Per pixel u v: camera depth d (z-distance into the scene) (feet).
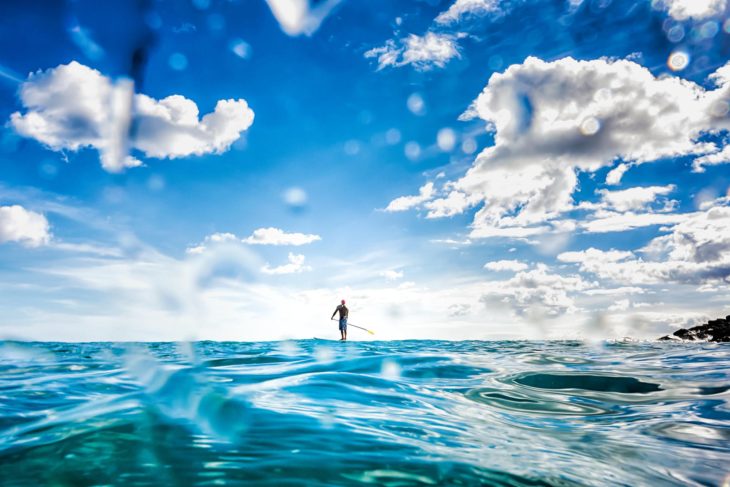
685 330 41.96
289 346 28.12
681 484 4.55
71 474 4.25
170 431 5.57
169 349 24.18
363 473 4.44
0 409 7.00
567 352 20.44
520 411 7.91
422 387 9.93
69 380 10.17
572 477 4.63
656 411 7.98
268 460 4.68
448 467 4.72
